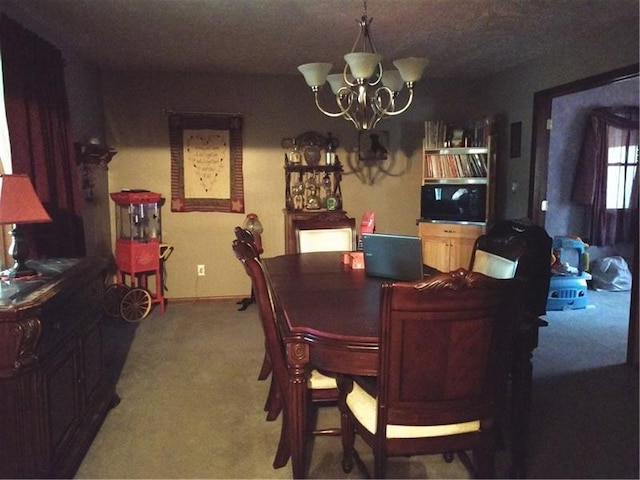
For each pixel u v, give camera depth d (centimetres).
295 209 504
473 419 169
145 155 490
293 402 194
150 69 475
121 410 274
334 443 242
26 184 216
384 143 531
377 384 165
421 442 171
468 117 540
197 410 274
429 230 505
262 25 334
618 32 340
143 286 483
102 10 301
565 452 230
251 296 503
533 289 224
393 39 373
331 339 176
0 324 175
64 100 332
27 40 279
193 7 297
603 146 559
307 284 251
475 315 155
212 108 497
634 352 331
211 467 221
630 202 580
